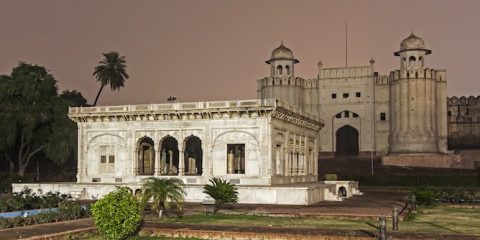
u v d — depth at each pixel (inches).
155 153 1702.8
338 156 3385.8
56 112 2454.5
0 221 881.5
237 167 1791.3
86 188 1683.1
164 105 1683.1
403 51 3142.2
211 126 1630.2
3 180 2192.4
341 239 757.9
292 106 1748.3
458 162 2915.8
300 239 772.6
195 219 1055.0
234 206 1352.1
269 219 1060.5
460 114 3518.7
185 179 1640.0
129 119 1732.3
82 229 842.8
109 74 3432.6
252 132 1579.7
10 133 2281.0
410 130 3031.5
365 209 1251.8
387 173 2856.8
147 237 813.9
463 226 968.3
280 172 1654.8
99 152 1772.9
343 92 3346.5
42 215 968.3
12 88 2320.4
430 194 1482.5
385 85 3270.2
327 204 1440.7
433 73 3070.9
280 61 3425.2
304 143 1967.3
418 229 911.0
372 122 3267.7
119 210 744.3
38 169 2600.9
